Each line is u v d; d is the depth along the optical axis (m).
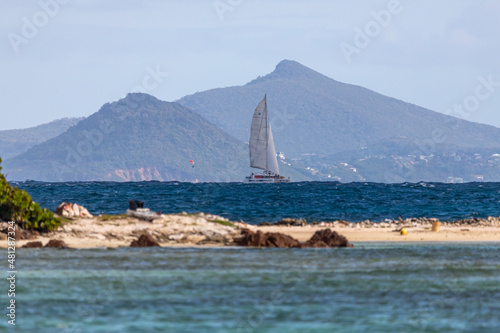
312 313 79.38
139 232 143.50
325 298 87.00
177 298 86.38
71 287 92.56
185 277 100.44
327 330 72.44
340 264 113.62
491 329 73.19
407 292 90.81
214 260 116.50
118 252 124.44
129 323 74.75
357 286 94.75
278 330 72.38
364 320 76.44
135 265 110.56
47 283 95.06
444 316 78.25
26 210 139.25
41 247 128.75
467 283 97.19
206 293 89.38
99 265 110.06
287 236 138.12
